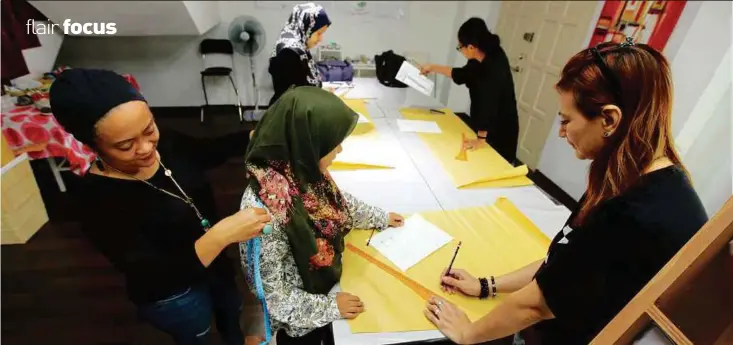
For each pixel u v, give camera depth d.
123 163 0.82
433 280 1.08
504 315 0.79
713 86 1.93
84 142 0.79
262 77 4.13
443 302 0.98
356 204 1.23
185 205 0.97
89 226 0.87
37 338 1.65
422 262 1.14
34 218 2.23
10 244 2.14
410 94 2.75
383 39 4.15
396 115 2.33
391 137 2.00
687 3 2.09
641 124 0.61
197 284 1.11
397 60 2.85
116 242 0.88
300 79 2.19
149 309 1.05
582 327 0.70
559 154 3.13
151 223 0.90
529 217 1.42
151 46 3.76
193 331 1.15
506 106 2.13
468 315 0.98
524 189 1.61
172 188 0.96
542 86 3.31
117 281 1.95
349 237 1.22
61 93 0.72
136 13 2.80
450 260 1.16
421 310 0.98
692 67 2.04
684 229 0.58
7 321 1.72
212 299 1.26
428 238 1.24
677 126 2.10
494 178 1.65
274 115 0.87
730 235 0.46
